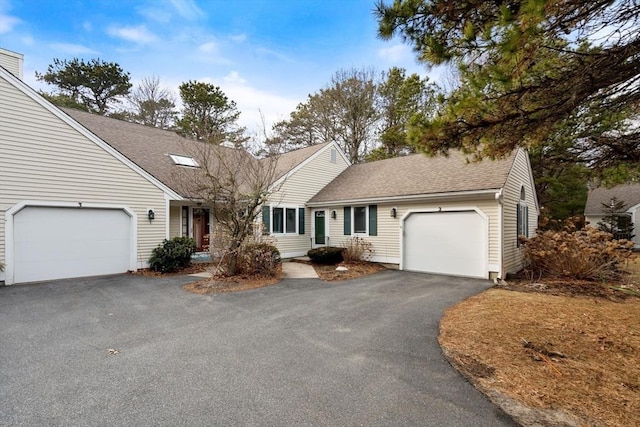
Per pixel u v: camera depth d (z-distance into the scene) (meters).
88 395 3.27
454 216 10.87
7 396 3.25
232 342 4.76
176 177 12.64
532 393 3.24
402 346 4.58
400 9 3.81
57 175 9.37
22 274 8.88
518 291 8.05
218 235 10.23
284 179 14.38
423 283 9.43
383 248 12.75
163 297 7.58
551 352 4.17
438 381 3.54
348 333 5.15
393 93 23.69
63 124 9.48
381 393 3.31
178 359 4.16
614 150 5.26
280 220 14.47
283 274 10.77
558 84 3.93
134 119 25.66
